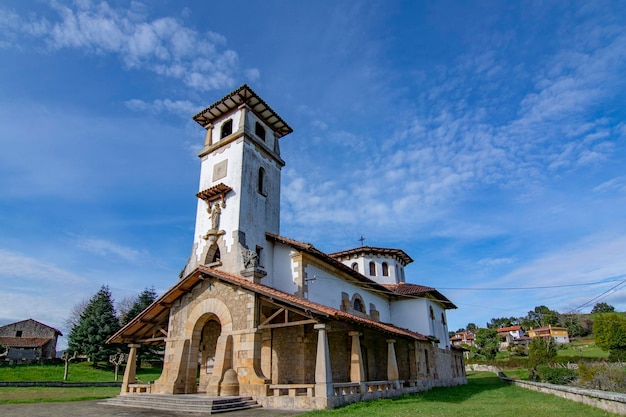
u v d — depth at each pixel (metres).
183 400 14.38
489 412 14.05
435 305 33.47
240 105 23.81
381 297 30.48
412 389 22.16
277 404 14.52
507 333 99.06
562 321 98.31
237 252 19.64
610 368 26.25
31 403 17.27
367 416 12.16
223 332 17.22
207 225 22.05
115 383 33.69
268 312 18.84
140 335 21.09
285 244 21.64
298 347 18.72
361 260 35.12
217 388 15.82
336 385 14.55
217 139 24.50
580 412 13.83
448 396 21.27
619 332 51.59
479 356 74.75
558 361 48.72
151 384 18.58
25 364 44.28
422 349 27.55
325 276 22.78
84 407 15.55
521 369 57.59
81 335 48.38
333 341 22.05
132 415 13.02
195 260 21.75
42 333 60.34
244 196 21.48
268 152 24.81
